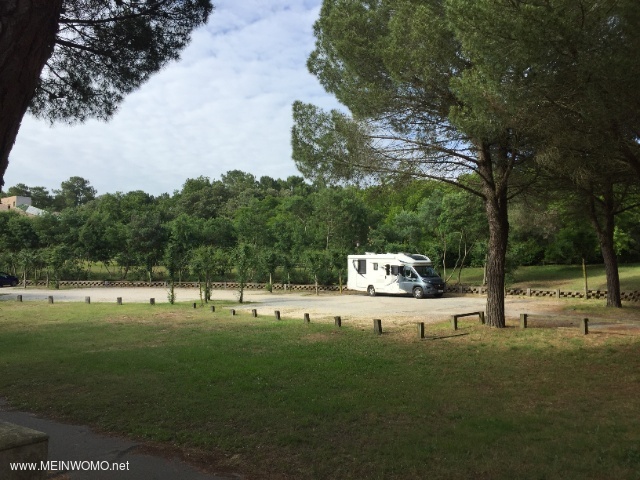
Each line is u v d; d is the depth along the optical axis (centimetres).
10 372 923
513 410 650
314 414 646
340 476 462
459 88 940
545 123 859
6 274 4044
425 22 1064
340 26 1220
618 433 547
